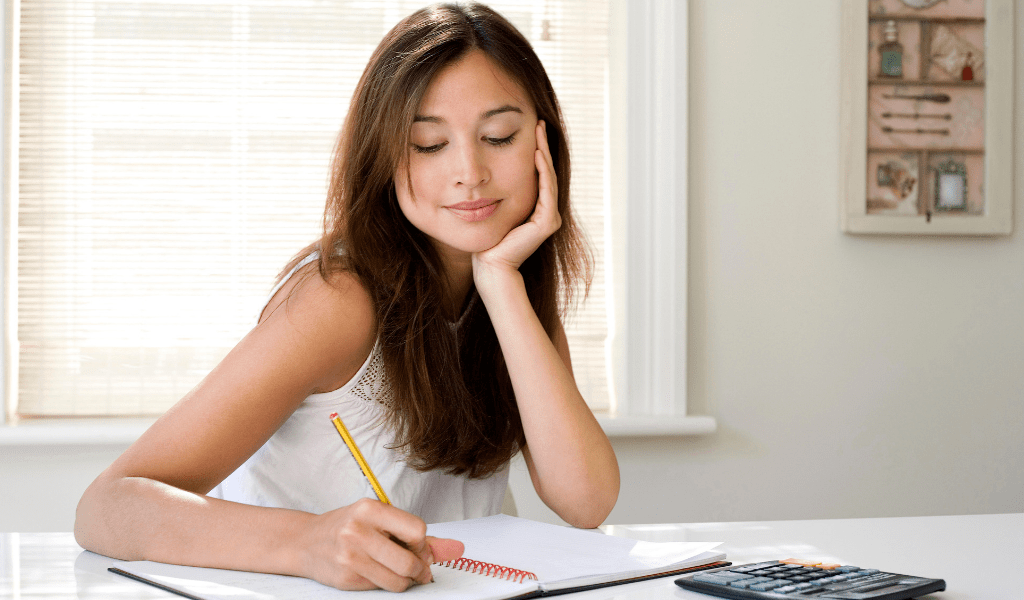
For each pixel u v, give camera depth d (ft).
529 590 2.02
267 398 2.78
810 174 6.70
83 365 6.34
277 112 6.53
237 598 1.95
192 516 2.33
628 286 6.46
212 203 6.46
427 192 3.13
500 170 3.19
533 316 3.29
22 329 6.27
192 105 6.46
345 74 6.59
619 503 6.44
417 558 2.01
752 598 1.89
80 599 2.00
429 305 3.30
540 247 3.68
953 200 6.75
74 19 6.37
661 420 6.24
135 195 6.41
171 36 6.46
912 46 6.72
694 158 6.59
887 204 6.69
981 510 6.89
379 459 3.29
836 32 6.72
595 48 6.79
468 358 3.62
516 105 3.18
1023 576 2.23
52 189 6.33
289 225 6.53
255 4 6.51
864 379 6.78
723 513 6.57
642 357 6.47
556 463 3.15
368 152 3.18
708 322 6.60
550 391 3.20
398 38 3.17
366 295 3.12
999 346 6.95
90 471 5.97
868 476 6.77
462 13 3.23
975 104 6.77
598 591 2.07
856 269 6.77
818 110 6.71
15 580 2.18
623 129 6.55
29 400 6.26
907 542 2.66
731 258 6.63
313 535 2.13
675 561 2.27
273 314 2.95
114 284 6.38
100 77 6.40
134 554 2.36
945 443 6.87
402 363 3.18
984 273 6.94
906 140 6.70
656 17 6.47
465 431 3.35
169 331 6.41
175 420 2.66
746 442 6.62
